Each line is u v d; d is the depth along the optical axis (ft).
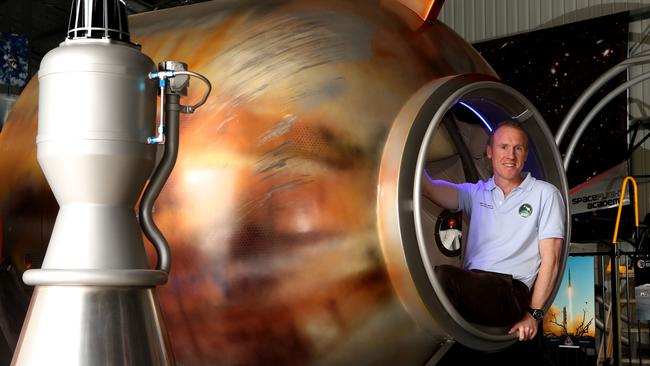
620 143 23.03
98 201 6.43
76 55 6.34
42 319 6.18
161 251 6.68
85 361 6.00
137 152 6.44
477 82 8.30
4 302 10.05
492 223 9.15
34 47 26.45
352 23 8.43
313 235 7.50
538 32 24.95
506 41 25.63
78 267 6.19
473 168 10.14
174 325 8.05
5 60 22.89
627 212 22.56
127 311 6.22
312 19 8.41
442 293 7.52
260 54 8.12
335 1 8.73
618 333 19.06
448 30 9.51
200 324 7.94
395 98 7.94
